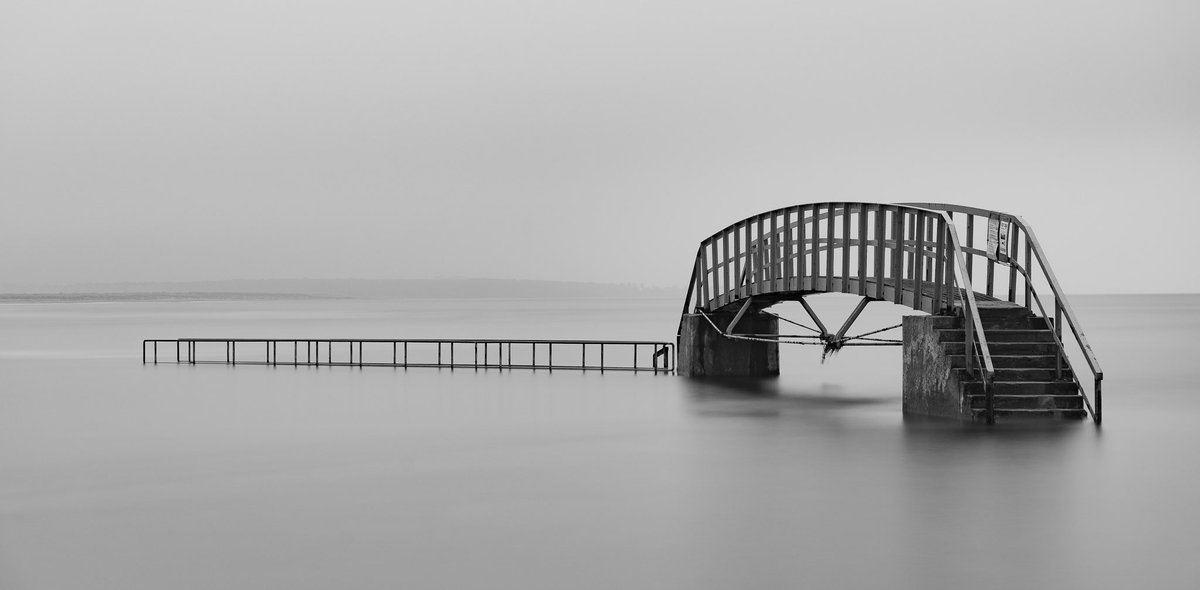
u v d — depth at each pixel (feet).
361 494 47.03
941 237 69.05
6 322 390.21
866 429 63.57
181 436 65.82
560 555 36.45
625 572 34.40
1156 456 52.95
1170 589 32.09
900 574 33.73
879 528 39.42
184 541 39.17
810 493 45.75
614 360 158.71
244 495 47.16
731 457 55.26
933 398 68.44
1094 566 34.37
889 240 75.61
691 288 109.09
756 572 34.17
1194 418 66.85
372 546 37.93
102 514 43.80
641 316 450.71
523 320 390.83
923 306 70.95
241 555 37.06
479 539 38.73
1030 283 67.97
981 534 38.40
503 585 33.22
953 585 32.63
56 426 71.31
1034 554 35.78
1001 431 60.90
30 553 37.86
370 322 380.58
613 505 44.06
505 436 64.08
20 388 99.66
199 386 99.50
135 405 83.46
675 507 43.50
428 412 76.59
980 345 63.93
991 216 72.02
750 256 95.30
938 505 42.98
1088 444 56.49
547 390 92.84
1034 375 65.77
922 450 55.57
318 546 38.04
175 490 48.57
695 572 34.27
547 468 52.90
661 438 62.34
